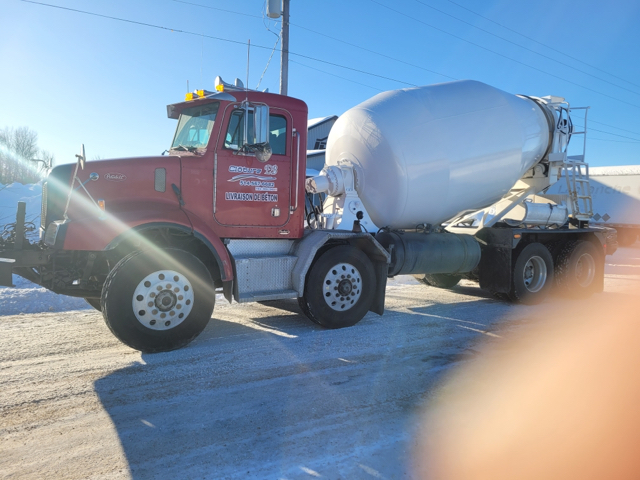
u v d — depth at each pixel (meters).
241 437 3.13
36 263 4.65
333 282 6.01
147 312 4.74
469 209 8.14
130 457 2.85
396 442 3.11
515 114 8.14
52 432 3.15
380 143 6.88
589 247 9.42
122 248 5.11
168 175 5.20
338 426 3.32
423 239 7.29
